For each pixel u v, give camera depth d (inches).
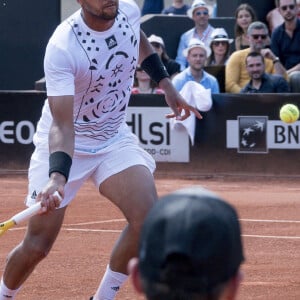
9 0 1333.7
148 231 133.1
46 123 391.5
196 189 142.6
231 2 1349.7
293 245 623.2
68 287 500.4
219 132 984.3
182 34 1288.1
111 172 385.1
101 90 382.0
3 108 1030.4
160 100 991.6
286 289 492.7
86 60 370.0
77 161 389.1
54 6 1337.4
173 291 130.9
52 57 366.3
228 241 130.6
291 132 962.7
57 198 332.8
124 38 379.9
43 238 390.3
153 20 1280.8
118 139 397.1
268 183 955.3
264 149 973.2
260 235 661.3
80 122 386.0
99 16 364.5
